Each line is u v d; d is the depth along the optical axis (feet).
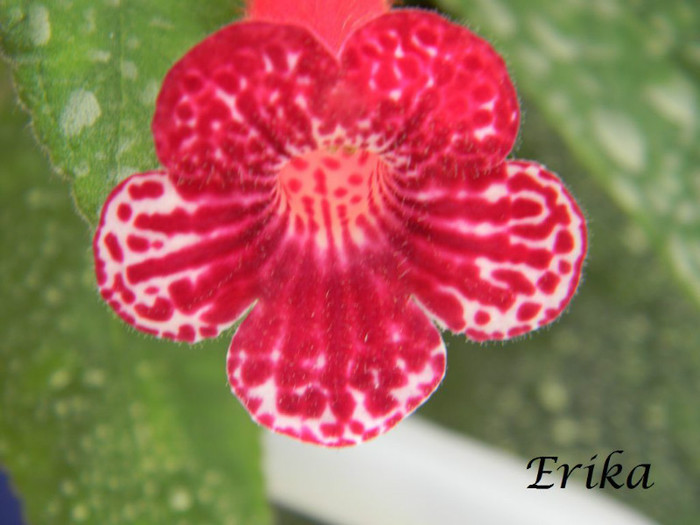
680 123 0.38
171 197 0.32
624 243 0.53
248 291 0.34
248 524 0.41
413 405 0.34
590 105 0.38
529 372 0.53
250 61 0.30
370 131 0.32
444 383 0.52
